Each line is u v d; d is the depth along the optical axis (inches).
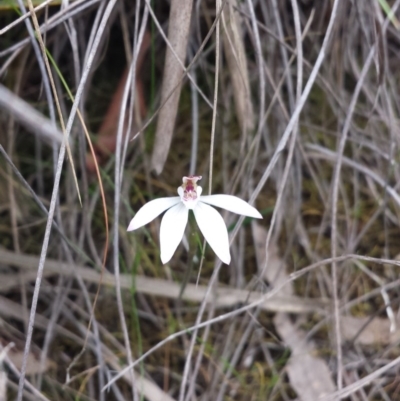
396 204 13.7
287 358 12.6
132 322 12.9
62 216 13.3
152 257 13.3
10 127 13.1
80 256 12.9
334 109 13.8
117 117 13.5
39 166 13.5
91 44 11.8
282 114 13.5
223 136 13.8
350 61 13.6
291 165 13.5
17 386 11.9
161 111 12.1
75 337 12.5
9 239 13.3
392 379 12.4
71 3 11.9
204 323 11.8
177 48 11.8
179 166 14.1
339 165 12.4
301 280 13.2
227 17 12.1
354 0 12.9
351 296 13.2
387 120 13.2
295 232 13.5
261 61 12.2
